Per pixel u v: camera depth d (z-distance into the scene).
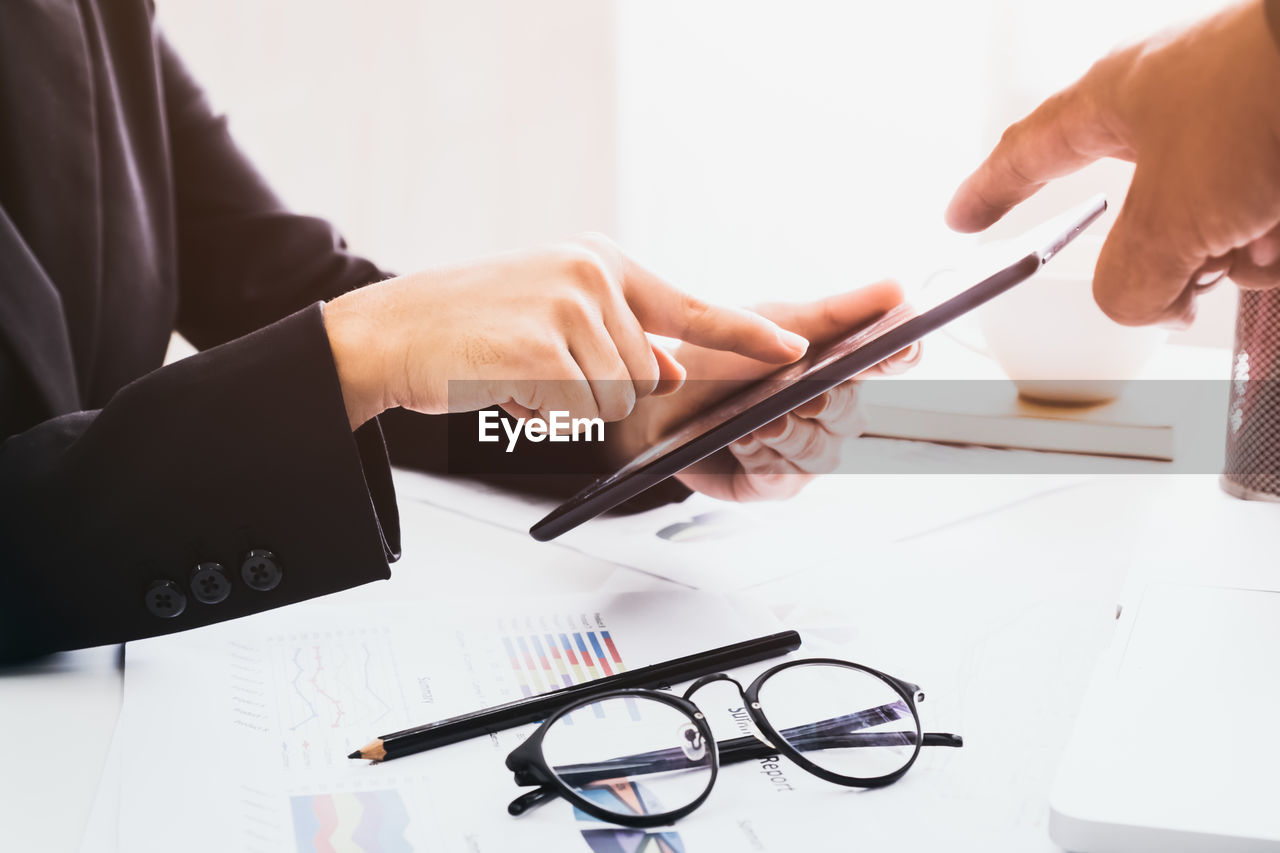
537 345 0.51
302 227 0.97
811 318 0.70
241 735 0.44
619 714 0.44
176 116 0.97
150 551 0.50
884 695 0.46
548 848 0.38
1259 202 0.49
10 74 0.75
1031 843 0.39
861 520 0.71
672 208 1.56
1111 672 0.45
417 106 1.75
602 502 0.53
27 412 0.66
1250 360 0.73
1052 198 1.26
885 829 0.39
